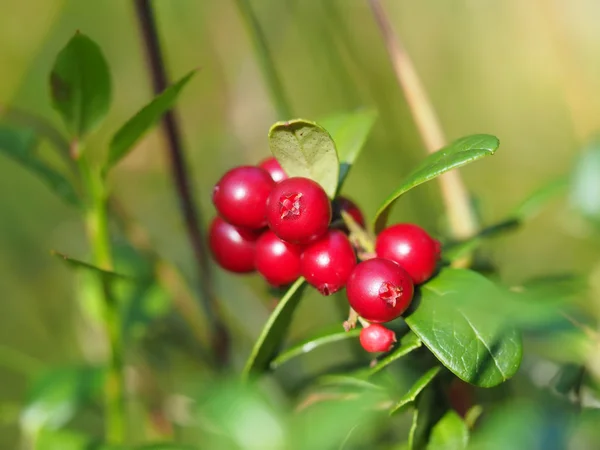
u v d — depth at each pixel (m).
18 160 0.22
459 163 0.17
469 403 0.20
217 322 0.25
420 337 0.17
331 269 0.18
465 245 0.21
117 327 0.23
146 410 0.25
